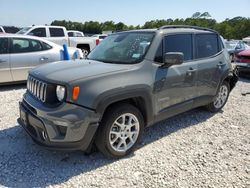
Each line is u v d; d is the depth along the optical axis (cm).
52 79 334
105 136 344
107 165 350
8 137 422
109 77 344
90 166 346
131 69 370
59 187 301
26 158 360
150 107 388
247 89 859
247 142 436
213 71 519
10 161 351
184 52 461
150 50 399
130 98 372
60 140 321
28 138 419
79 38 1367
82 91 321
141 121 381
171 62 392
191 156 381
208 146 416
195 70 468
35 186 302
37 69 391
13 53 738
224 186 313
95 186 306
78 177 322
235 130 486
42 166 343
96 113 326
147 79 379
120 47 434
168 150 397
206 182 320
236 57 1080
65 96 319
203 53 507
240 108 627
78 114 318
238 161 372
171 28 457
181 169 346
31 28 1309
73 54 838
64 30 1401
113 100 338
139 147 404
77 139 324
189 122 518
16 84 802
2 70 721
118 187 305
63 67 375
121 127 361
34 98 361
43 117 325
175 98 437
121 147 368
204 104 531
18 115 523
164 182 317
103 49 461
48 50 792
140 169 343
